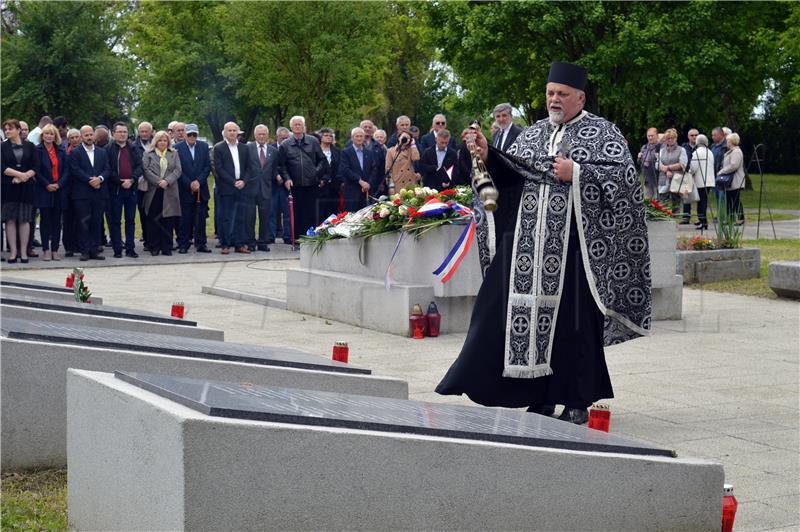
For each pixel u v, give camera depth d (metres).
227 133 19.59
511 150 7.30
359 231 11.87
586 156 6.93
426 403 4.79
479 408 4.82
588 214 6.88
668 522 4.43
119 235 18.78
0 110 43.62
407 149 17.09
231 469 3.65
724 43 32.59
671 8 32.09
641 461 4.33
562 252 6.86
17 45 42.75
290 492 3.73
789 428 7.08
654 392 8.24
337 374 5.89
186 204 19.47
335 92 45.81
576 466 4.20
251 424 3.67
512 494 4.09
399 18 49.75
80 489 4.63
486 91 36.09
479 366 6.80
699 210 23.44
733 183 23.48
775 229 24.94
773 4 34.28
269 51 43.06
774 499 5.48
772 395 8.15
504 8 32.44
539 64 35.22
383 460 3.86
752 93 36.94
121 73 44.94
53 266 17.28
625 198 6.91
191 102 50.28
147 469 3.88
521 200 6.97
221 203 19.62
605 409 5.57
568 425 4.66
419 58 58.72
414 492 3.92
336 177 20.14
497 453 4.05
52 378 5.79
